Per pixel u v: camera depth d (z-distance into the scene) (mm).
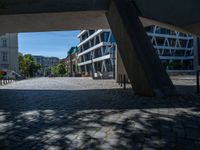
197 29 17781
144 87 12703
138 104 10164
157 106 9578
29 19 18516
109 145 5270
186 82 24328
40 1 16672
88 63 99438
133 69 13461
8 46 86500
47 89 20562
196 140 5477
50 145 5363
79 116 8148
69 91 17812
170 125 6707
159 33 91438
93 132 6223
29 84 29922
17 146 5359
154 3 16531
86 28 22859
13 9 16719
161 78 12711
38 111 9383
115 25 15570
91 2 16578
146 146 5164
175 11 16375
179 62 93750
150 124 6848
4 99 13703
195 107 9250
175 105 9734
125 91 15914
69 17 18391
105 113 8469
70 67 148625
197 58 66812
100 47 82438
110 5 16094
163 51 93250
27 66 110625
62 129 6598
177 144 5250
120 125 6812
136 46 13297
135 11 15555
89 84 26297
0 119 8047
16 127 6953
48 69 189375
